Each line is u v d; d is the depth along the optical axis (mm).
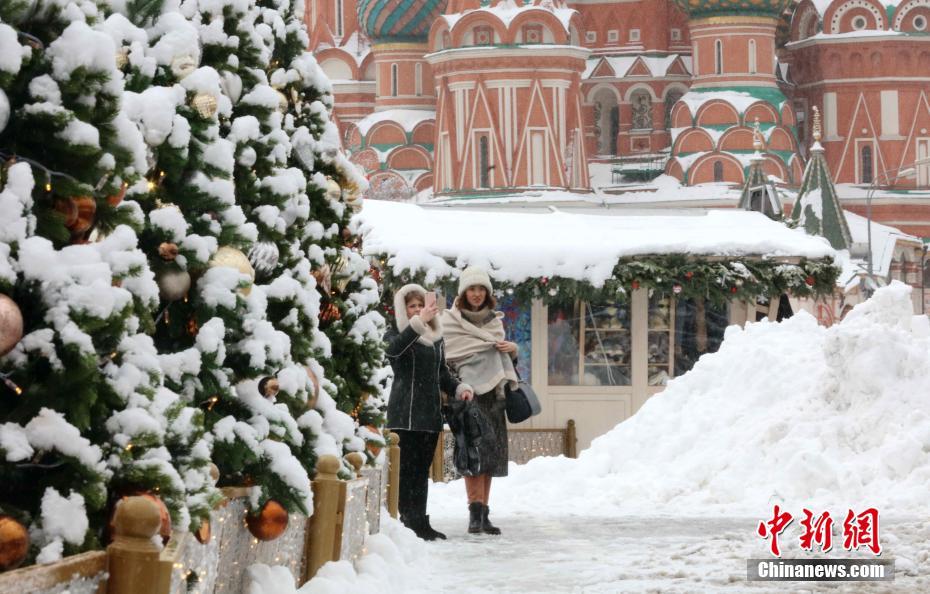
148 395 7410
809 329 29984
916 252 163000
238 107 11078
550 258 37375
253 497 9930
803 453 24516
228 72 10617
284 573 10641
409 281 36750
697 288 37844
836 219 120125
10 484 7082
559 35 154250
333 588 11727
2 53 6609
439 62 155500
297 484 10008
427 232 37906
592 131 175375
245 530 10047
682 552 17422
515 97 152500
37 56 6918
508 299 38375
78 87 6945
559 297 37375
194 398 9086
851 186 169750
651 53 175000
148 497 6902
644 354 38844
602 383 38875
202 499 7926
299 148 13805
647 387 38875
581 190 155125
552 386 38750
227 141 9422
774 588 14195
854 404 25422
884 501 22938
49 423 6867
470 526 20719
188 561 8000
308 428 11750
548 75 152625
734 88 163125
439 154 155500
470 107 153125
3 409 7141
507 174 152250
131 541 6727
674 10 176250
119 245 7227
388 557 15336
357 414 15570
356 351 15047
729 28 163000
